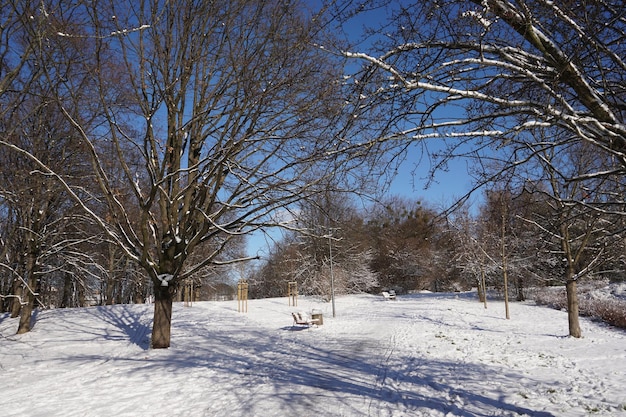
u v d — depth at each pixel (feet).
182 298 125.80
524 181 18.71
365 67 14.43
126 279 89.25
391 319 69.00
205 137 40.14
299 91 29.99
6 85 30.78
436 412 21.18
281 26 30.99
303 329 56.80
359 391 25.54
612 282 99.66
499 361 35.22
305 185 33.71
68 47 33.06
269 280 143.74
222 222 46.09
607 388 25.63
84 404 23.67
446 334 52.39
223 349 39.73
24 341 44.06
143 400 24.25
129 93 35.88
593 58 13.74
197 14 34.32
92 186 47.98
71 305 111.65
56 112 46.06
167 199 36.73
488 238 85.51
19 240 55.93
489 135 13.57
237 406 22.95
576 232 51.24
